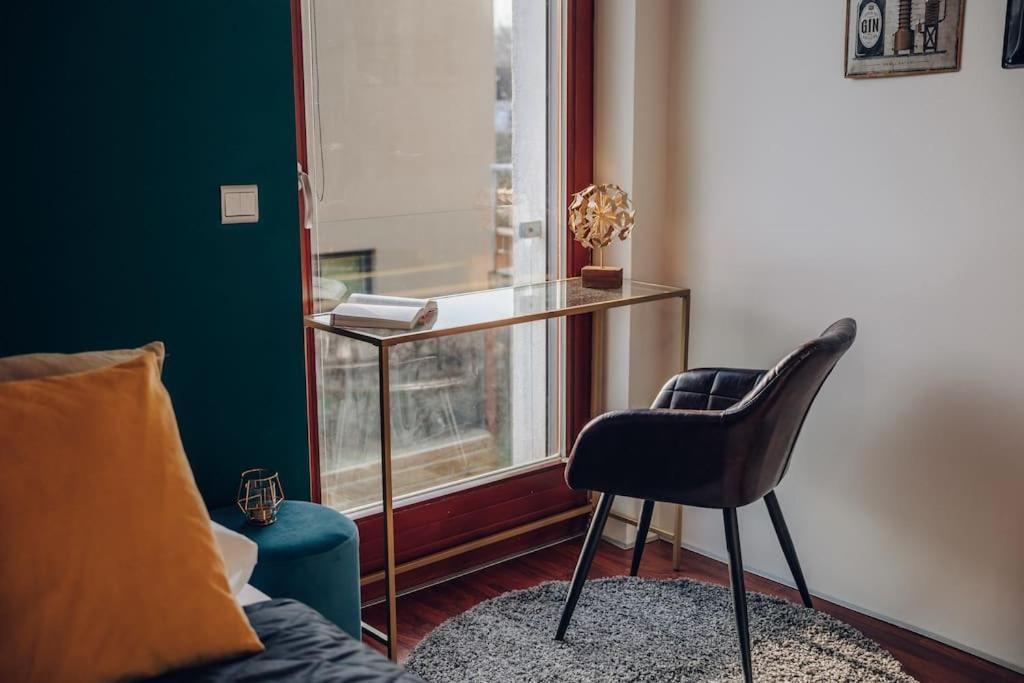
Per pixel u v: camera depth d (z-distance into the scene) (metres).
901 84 2.52
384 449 2.32
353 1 2.56
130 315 2.10
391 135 2.69
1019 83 2.31
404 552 2.90
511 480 3.12
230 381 2.27
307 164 2.54
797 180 2.76
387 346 2.24
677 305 3.12
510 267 3.04
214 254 2.20
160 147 2.09
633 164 3.00
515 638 2.57
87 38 1.97
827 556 2.83
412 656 2.48
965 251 2.45
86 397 1.56
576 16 2.99
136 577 1.48
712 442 2.20
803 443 2.83
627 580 2.90
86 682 1.41
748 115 2.85
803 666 2.42
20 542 1.41
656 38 2.98
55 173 1.97
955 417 2.52
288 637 1.62
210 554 1.58
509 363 3.09
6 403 1.49
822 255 2.73
